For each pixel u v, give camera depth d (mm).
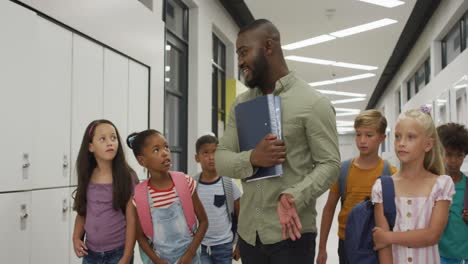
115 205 1920
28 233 2043
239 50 1368
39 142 2162
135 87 3268
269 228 1319
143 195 1826
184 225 1861
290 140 1312
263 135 1298
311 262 1348
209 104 5590
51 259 2215
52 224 2230
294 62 8984
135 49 3250
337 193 2215
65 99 2393
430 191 1431
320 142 1279
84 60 2594
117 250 1933
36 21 2107
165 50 4180
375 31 6902
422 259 1431
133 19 3230
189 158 5078
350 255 1520
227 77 6930
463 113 4301
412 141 1436
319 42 7496
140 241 1872
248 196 1383
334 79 10906
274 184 1319
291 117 1305
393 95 11078
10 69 1928
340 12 6051
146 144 1836
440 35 6113
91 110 2650
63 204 2330
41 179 2158
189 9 5195
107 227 1911
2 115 1879
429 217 1415
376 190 1498
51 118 2264
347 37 7219
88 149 1982
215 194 2504
